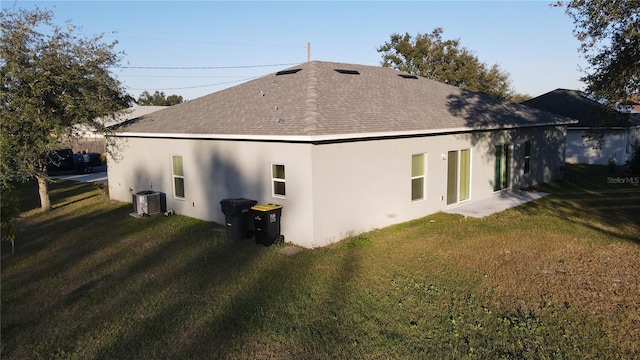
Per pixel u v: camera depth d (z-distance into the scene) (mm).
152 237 11922
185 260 9812
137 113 38344
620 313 6625
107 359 5793
